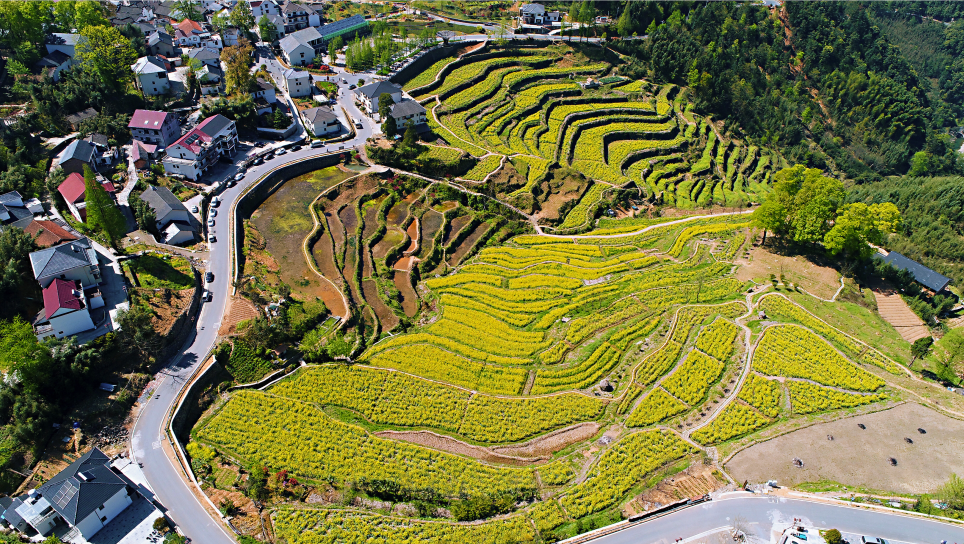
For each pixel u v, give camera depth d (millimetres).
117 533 70250
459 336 107688
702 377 95625
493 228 145125
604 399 93812
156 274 107250
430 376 98250
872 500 75688
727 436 85562
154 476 77562
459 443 86750
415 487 79000
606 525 73188
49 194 123250
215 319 102750
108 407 85375
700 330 105750
